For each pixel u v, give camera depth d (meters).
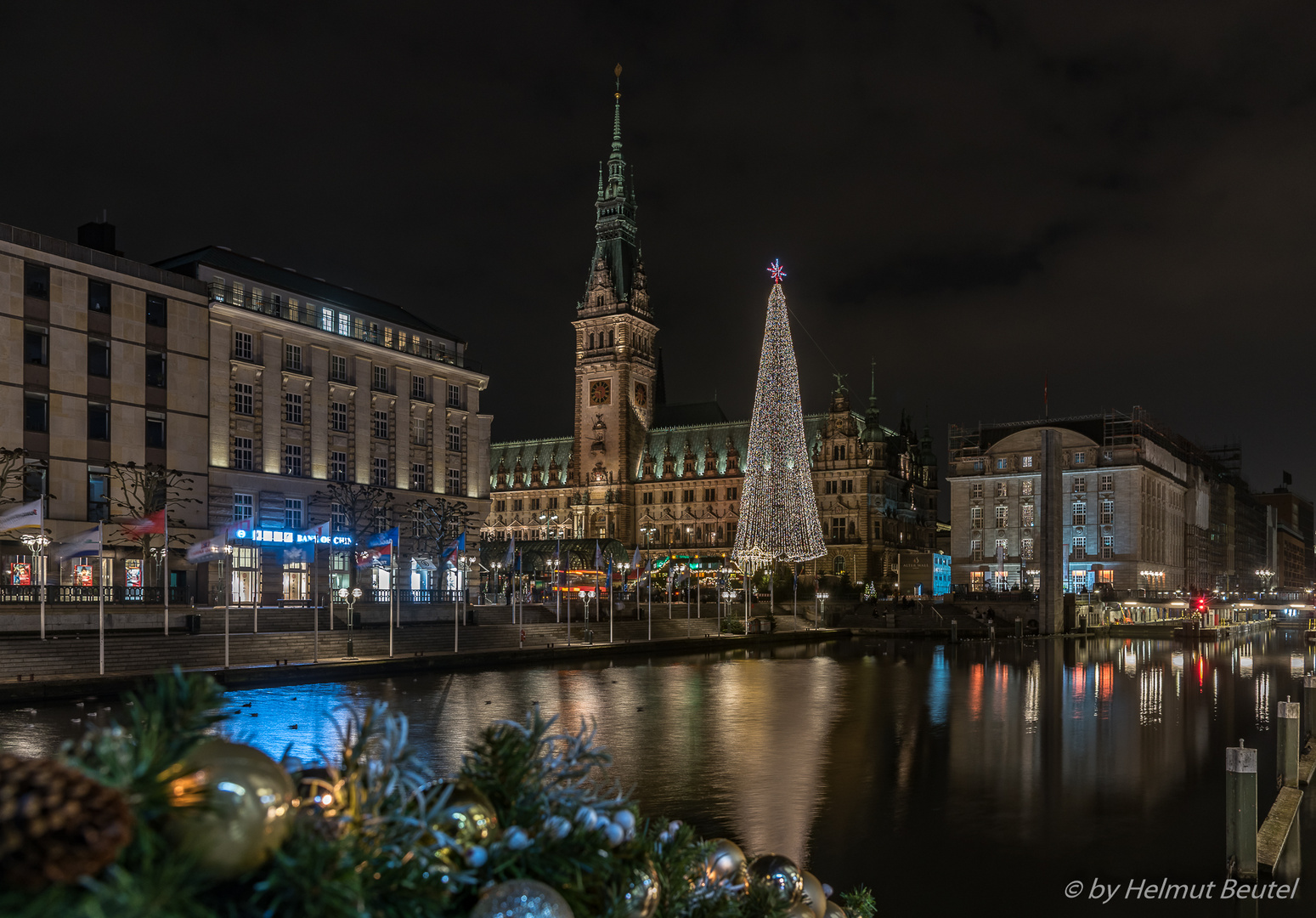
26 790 2.54
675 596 143.62
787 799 29.08
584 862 4.25
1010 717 47.97
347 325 98.56
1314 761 32.72
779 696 56.75
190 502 80.62
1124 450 168.88
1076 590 170.12
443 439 108.44
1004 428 185.12
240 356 87.06
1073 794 30.09
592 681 64.62
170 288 80.81
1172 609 172.38
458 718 43.91
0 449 64.00
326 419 94.50
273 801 3.18
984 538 179.88
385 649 74.88
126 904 2.63
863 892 7.87
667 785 30.92
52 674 52.75
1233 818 20.92
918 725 44.91
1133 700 56.06
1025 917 18.86
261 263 94.94
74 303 74.19
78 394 73.88
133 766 3.03
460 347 112.50
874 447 198.50
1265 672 76.25
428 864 3.72
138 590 65.50
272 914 3.17
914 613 140.00
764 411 147.88
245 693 53.41
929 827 25.89
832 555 199.12
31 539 62.00
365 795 3.89
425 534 101.69
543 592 119.69
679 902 4.91
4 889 2.55
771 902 5.59
